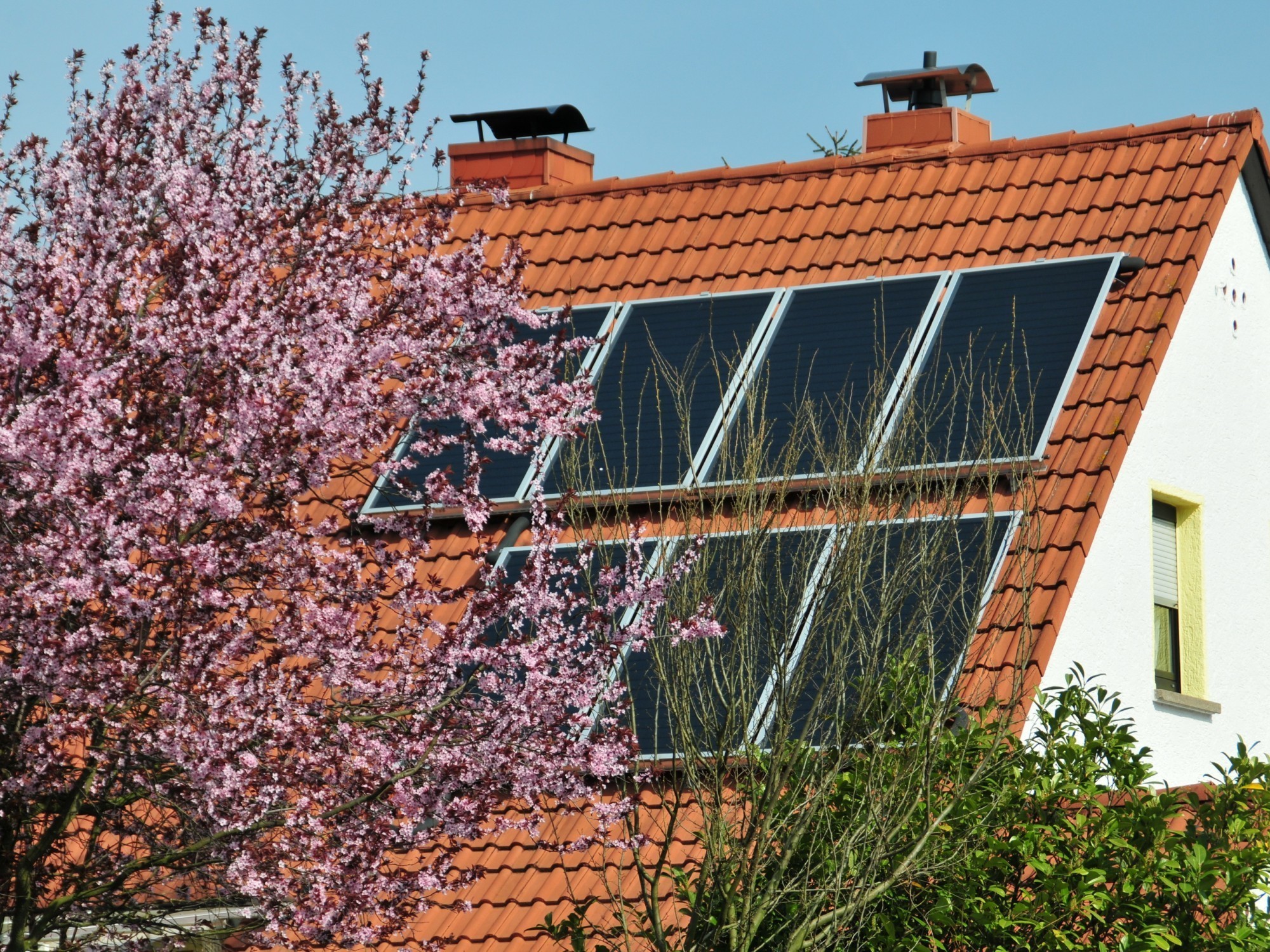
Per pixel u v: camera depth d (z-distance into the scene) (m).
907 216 35.78
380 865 22.03
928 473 24.64
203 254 21.83
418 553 23.27
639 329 33.34
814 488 25.75
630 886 25.95
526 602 22.73
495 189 26.06
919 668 23.81
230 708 19.98
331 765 21.03
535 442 24.53
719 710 23.86
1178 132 35.75
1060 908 22.19
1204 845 22.86
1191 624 33.56
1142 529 31.59
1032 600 26.61
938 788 23.34
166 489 20.14
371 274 24.64
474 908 26.64
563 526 24.17
